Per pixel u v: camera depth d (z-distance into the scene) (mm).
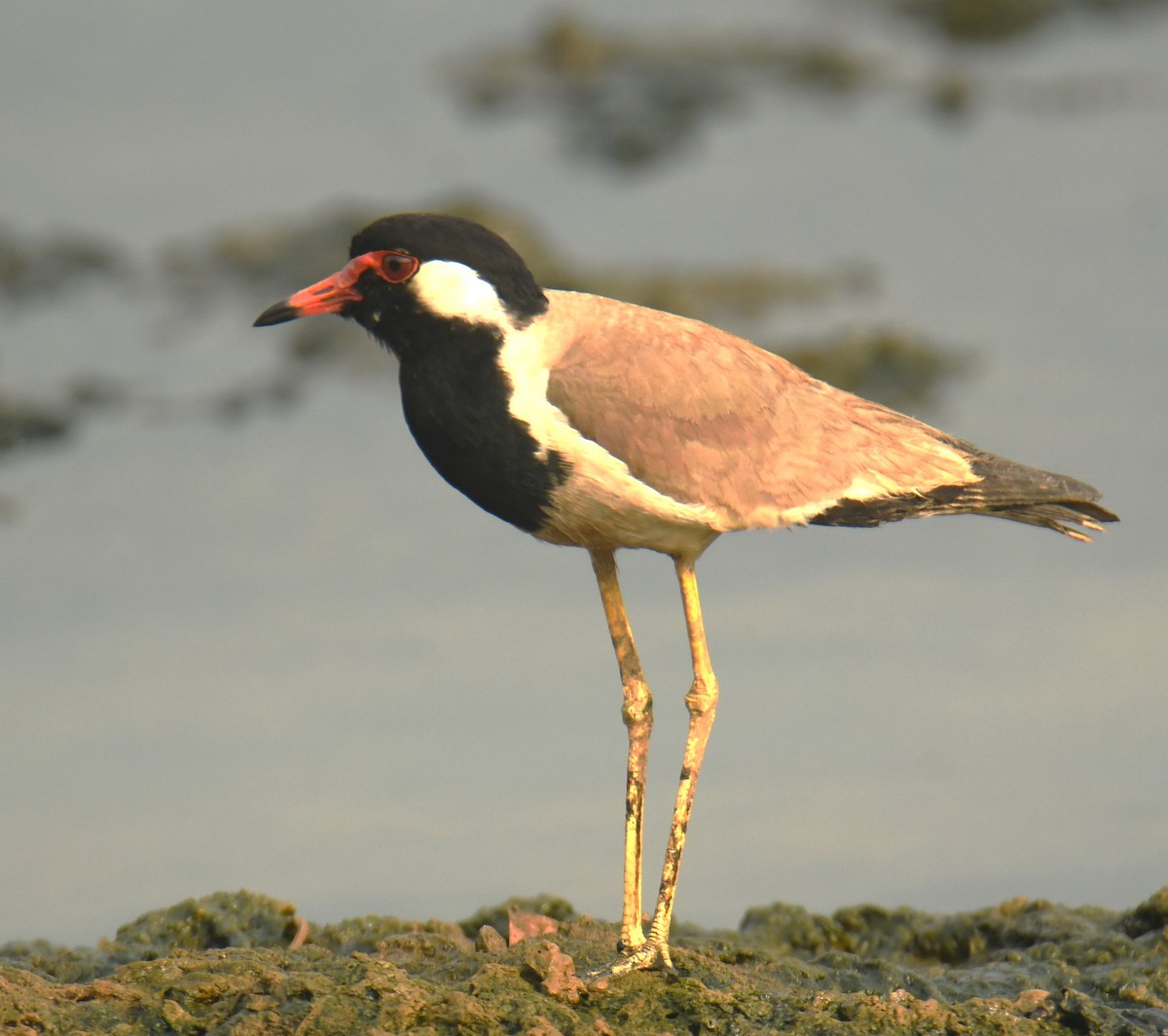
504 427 8008
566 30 25141
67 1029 7102
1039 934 9086
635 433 7961
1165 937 8766
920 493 8445
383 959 7961
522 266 8227
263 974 7406
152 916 8984
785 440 8242
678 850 7922
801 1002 7578
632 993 7531
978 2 26625
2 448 15703
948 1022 7504
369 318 8375
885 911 9578
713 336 8336
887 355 16703
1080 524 8758
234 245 19312
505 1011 7219
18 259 19156
